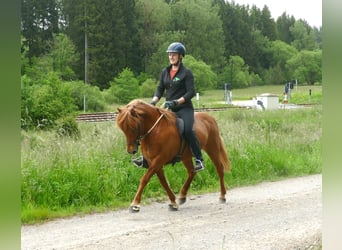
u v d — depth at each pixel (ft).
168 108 26.55
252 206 27.22
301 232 20.70
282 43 211.00
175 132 26.27
